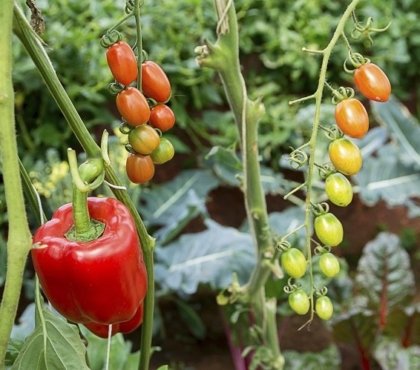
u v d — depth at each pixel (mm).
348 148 702
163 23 2271
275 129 2367
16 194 606
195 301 2256
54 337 686
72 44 2070
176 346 2211
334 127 723
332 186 722
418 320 1570
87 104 2133
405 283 1643
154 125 750
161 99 745
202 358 2166
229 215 2461
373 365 1644
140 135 718
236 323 1514
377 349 1561
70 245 643
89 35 2070
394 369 1520
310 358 1694
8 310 627
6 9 583
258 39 2539
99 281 646
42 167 1919
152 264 767
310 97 721
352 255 2537
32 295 1955
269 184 2121
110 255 642
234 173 2047
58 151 2160
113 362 1053
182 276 1738
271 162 2426
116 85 720
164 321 2275
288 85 2551
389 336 1602
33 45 666
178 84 2336
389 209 2562
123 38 712
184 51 2326
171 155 756
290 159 744
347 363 1785
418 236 2568
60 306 681
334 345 1775
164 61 2258
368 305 1633
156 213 2146
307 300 799
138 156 741
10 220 610
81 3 2158
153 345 2205
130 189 1930
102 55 2104
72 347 686
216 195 2449
